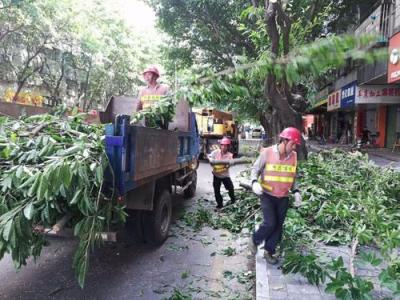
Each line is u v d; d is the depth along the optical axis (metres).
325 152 10.27
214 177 8.20
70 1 19.83
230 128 20.44
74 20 20.52
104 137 4.08
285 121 8.45
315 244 5.33
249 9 6.34
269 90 7.38
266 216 4.66
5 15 18.06
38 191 2.76
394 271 3.69
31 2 16.39
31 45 21.64
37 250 3.41
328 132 40.03
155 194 5.79
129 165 4.33
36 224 3.31
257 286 4.09
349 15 16.39
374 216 5.07
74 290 4.41
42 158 3.50
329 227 5.85
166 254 5.62
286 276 4.34
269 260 4.73
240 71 2.16
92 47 22.11
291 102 8.65
